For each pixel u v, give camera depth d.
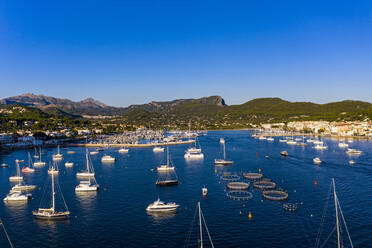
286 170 164.25
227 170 168.25
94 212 98.88
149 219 91.50
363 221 86.12
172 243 75.06
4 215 97.81
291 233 78.94
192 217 92.44
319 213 93.31
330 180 137.75
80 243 76.12
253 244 73.25
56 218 93.50
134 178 151.50
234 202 106.25
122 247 73.56
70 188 133.38
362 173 153.50
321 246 71.50
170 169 174.50
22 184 144.38
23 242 77.31
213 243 74.38
